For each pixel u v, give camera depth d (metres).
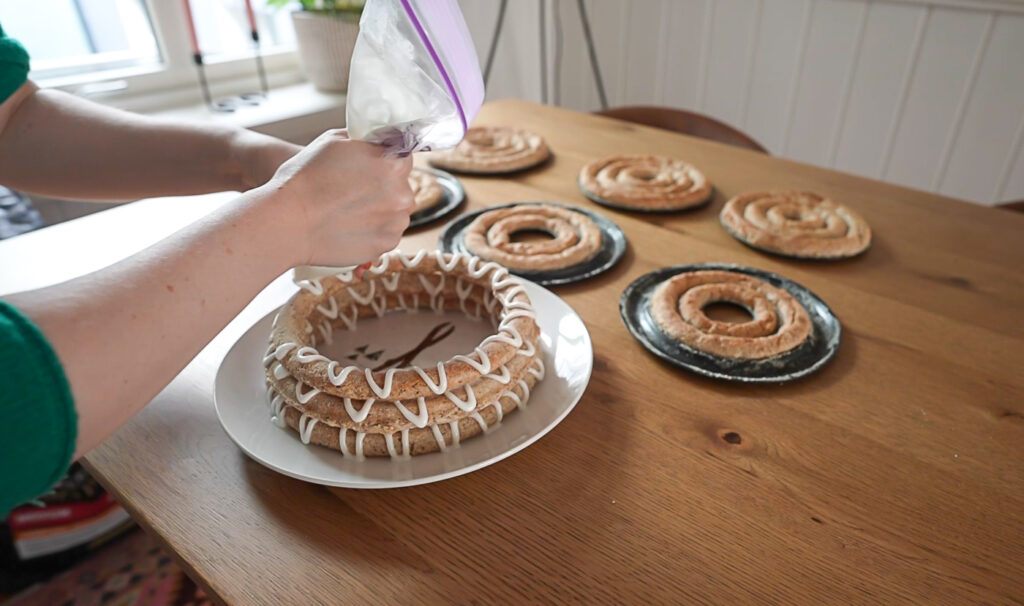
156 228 0.94
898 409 0.61
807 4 1.86
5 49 0.65
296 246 0.50
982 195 1.83
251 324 0.73
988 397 0.63
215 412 0.60
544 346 0.67
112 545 1.17
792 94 2.03
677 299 0.78
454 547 0.48
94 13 1.65
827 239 0.89
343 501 0.52
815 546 0.48
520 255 0.86
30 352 0.34
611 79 2.42
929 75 1.76
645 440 0.58
